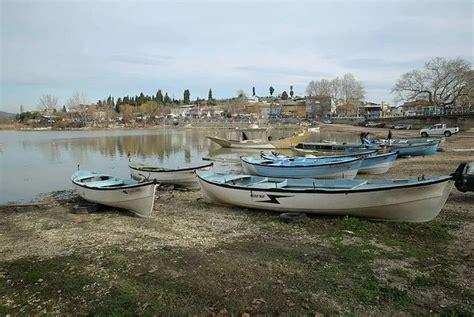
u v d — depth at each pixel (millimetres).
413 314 6516
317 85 152750
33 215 14914
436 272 8125
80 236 11797
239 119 131000
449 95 78875
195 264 8977
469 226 11297
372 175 22234
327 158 23656
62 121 121000
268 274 8273
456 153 31219
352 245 9922
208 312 6754
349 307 6797
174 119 137250
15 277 8758
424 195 10961
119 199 14227
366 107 133125
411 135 57125
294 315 6578
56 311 7094
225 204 14984
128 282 8125
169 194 18312
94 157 38156
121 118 133125
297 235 11008
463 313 6438
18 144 55469
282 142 44438
